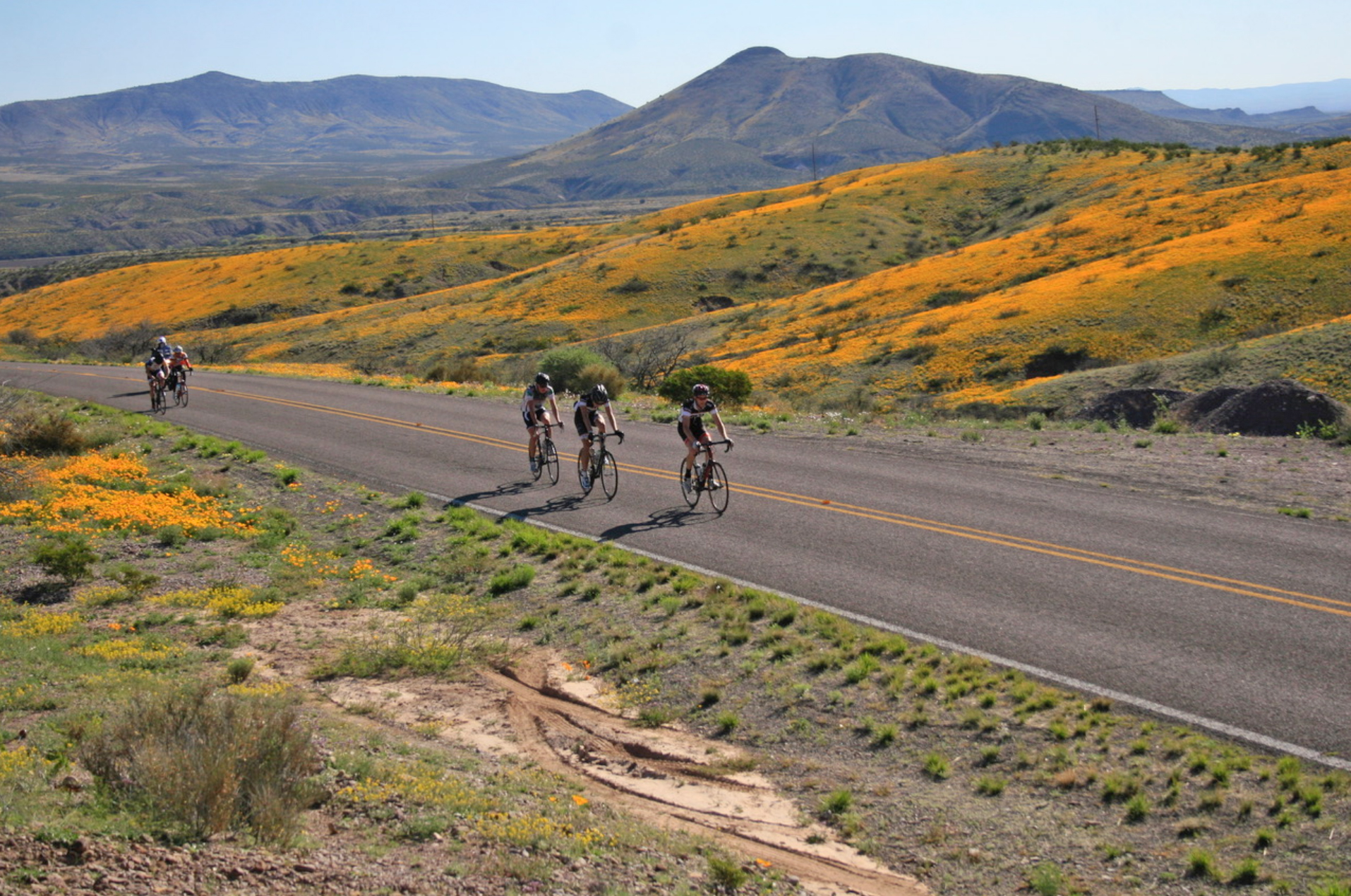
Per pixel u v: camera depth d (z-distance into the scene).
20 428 19.64
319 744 6.49
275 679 8.48
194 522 13.93
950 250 79.12
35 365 46.53
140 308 103.25
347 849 4.91
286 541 13.43
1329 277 41.03
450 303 86.44
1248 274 43.97
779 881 5.26
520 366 48.31
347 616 10.38
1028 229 76.31
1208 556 10.29
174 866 4.33
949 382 41.09
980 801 6.13
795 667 8.25
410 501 14.88
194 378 36.94
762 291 78.06
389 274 106.19
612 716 7.83
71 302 109.38
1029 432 18.81
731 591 10.00
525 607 10.37
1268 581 9.41
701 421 13.36
